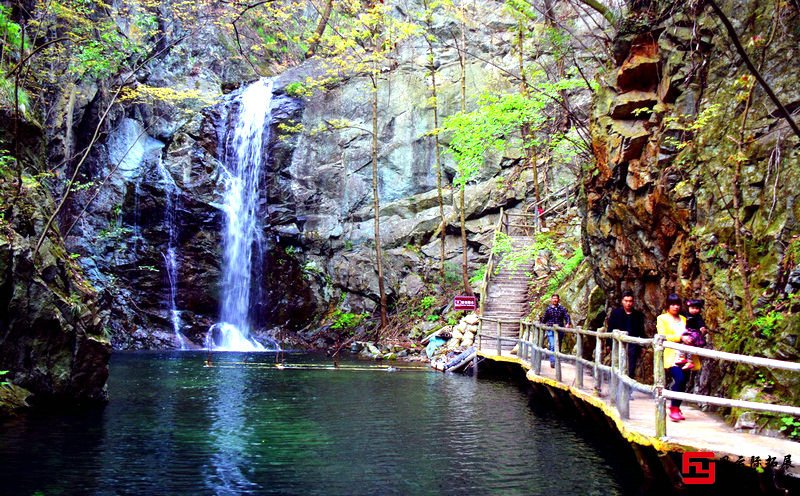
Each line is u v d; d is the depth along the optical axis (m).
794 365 5.81
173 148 28.52
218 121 29.62
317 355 24.16
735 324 8.77
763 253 8.77
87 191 26.03
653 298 11.66
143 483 7.54
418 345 23.16
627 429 7.62
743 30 10.26
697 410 9.04
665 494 7.25
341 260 28.72
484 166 27.62
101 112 25.92
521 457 9.00
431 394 14.66
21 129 13.39
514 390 15.51
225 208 28.78
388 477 7.96
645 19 12.04
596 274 13.72
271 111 30.73
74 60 18.03
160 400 13.23
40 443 9.30
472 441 9.97
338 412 12.27
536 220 23.45
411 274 27.11
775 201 8.80
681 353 8.20
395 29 27.72
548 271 21.44
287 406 12.83
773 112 9.34
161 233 27.55
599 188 13.13
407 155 29.23
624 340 8.20
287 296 29.09
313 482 7.73
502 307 21.44
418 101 29.47
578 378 11.13
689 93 10.89
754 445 6.70
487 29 29.31
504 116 18.20
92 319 12.48
